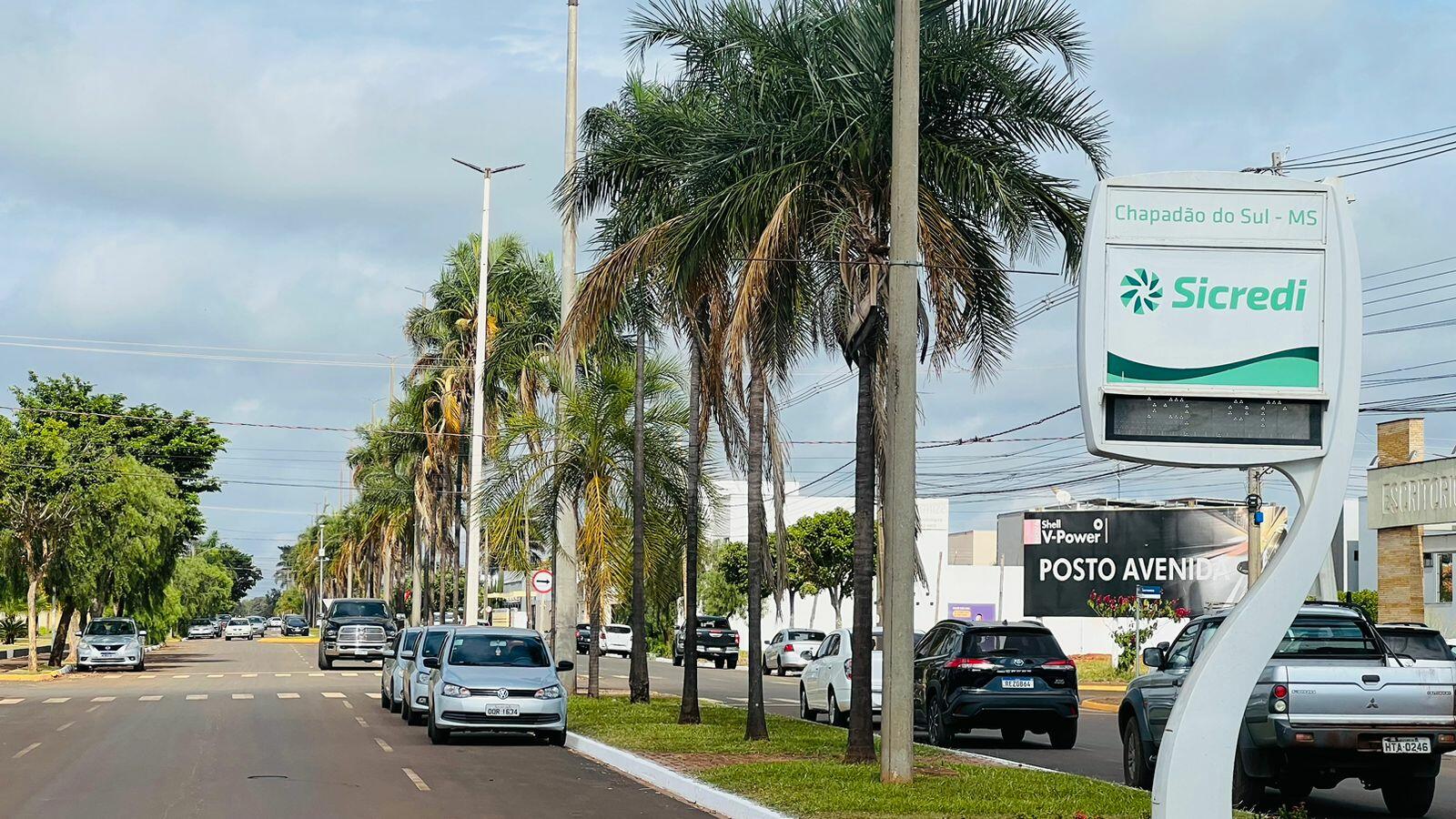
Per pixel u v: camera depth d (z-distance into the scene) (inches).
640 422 1113.4
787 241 725.9
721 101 802.8
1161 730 646.5
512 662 957.2
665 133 905.5
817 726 959.0
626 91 1037.2
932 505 3041.3
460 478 2210.9
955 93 701.9
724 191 727.1
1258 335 442.6
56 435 1991.9
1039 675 914.7
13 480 1875.0
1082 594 2470.5
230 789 671.8
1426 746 574.9
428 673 1050.1
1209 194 446.0
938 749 822.5
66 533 1914.4
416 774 741.9
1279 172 1132.5
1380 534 1643.7
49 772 746.8
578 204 957.2
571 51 1323.8
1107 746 951.0
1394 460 1636.3
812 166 722.2
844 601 2859.3
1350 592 2269.9
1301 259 445.1
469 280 2041.1
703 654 2379.4
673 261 751.7
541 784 701.9
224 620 5625.0
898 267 621.0
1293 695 575.2
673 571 1202.6
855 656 714.2
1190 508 2442.2
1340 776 605.9
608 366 1189.1
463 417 2170.3
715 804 609.0
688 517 995.3
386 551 3250.5
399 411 2390.5
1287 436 440.5
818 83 708.7
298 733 995.9
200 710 1233.4
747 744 815.1
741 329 699.4
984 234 746.2
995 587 2726.4
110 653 2020.2
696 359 999.6
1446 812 633.0
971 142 714.8
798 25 721.0
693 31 810.8
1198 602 2420.0
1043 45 708.7
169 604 3191.4
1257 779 601.9
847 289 713.6
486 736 973.2
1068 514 2487.7
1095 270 442.3
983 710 904.9
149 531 2106.3
